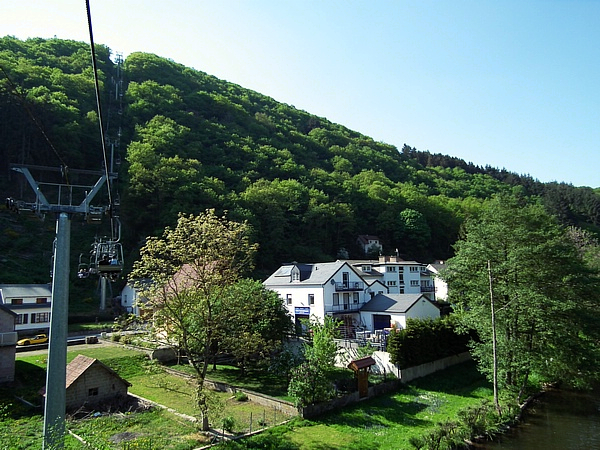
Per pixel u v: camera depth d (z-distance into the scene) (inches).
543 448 743.1
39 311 1722.4
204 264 751.7
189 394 935.7
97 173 474.6
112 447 645.9
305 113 6998.0
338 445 706.2
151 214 2586.1
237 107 5027.1
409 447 701.3
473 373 1220.5
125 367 1133.7
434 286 2682.1
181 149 3280.0
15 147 2443.4
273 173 3732.8
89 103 3280.0
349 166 4623.5
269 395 950.4
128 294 2085.4
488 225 1135.6
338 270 1683.1
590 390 1131.9
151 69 5083.7
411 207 3818.9
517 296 1003.3
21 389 910.4
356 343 1219.2
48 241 2370.8
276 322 1204.5
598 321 1030.4
